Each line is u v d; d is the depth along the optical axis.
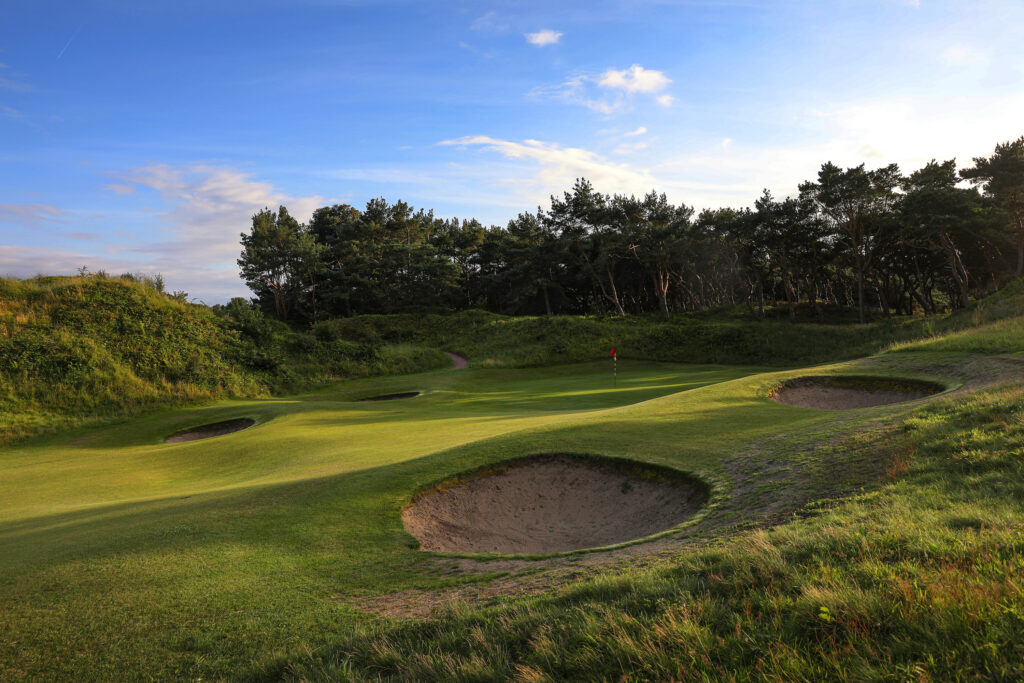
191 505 11.71
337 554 8.77
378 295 86.56
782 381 21.33
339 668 4.89
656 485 11.57
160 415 32.59
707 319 71.62
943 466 8.19
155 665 5.57
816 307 69.06
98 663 5.64
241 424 29.11
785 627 3.92
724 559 5.66
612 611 4.74
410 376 49.72
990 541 4.82
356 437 20.28
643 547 7.93
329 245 100.06
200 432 28.67
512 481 12.66
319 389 44.91
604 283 86.94
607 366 52.34
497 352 59.72
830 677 3.33
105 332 37.94
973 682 3.04
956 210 52.62
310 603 6.94
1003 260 60.88
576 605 5.18
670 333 58.06
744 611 4.32
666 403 18.95
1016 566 4.16
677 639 3.98
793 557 5.37
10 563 8.72
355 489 11.95
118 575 7.90
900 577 4.27
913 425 10.59
